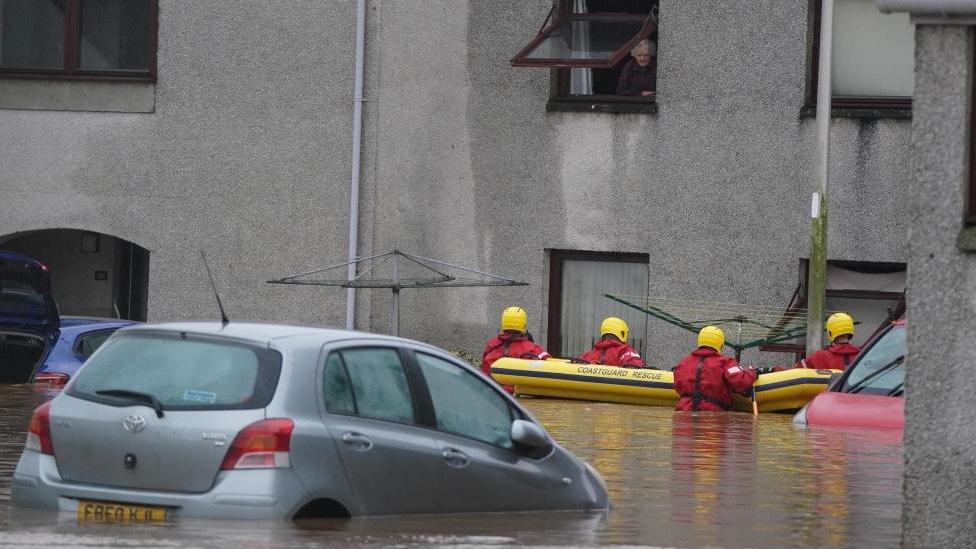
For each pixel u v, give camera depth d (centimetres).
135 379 2169
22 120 5950
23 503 2181
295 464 2073
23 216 5947
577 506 2434
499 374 4900
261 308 5866
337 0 5803
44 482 2167
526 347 5028
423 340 5784
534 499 2369
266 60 5847
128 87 5916
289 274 5838
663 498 2619
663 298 5616
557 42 5600
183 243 5894
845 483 2820
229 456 2073
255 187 5859
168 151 5900
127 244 6406
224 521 2053
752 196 5559
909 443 2084
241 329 2197
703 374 4509
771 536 2234
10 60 5978
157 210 5906
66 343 4738
